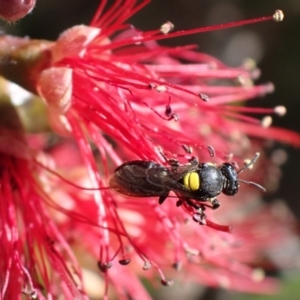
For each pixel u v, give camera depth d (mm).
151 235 97
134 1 89
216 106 94
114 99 86
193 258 99
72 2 158
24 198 90
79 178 98
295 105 159
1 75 89
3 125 91
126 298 97
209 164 85
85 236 98
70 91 87
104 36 89
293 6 158
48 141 112
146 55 91
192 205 84
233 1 158
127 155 93
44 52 89
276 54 160
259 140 115
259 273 105
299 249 125
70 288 84
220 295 135
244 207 120
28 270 85
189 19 156
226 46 158
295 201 158
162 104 91
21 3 84
